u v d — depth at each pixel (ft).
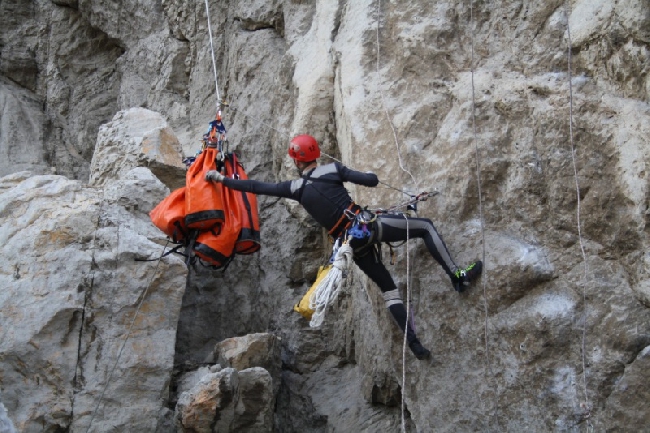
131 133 26.61
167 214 20.15
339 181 19.01
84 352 21.15
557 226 19.25
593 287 18.56
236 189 19.45
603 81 19.65
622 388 17.80
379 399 23.57
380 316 20.94
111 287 21.68
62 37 37.40
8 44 37.37
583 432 18.01
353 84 22.49
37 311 21.01
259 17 29.81
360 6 23.67
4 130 35.53
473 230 19.88
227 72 31.50
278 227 27.27
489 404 19.03
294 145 19.19
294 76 26.50
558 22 20.44
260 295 26.99
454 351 19.62
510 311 19.21
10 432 14.97
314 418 24.50
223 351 23.52
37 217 22.30
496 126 20.29
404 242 20.53
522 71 20.75
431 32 21.89
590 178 19.03
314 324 18.15
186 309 25.84
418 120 21.25
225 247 20.06
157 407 21.15
